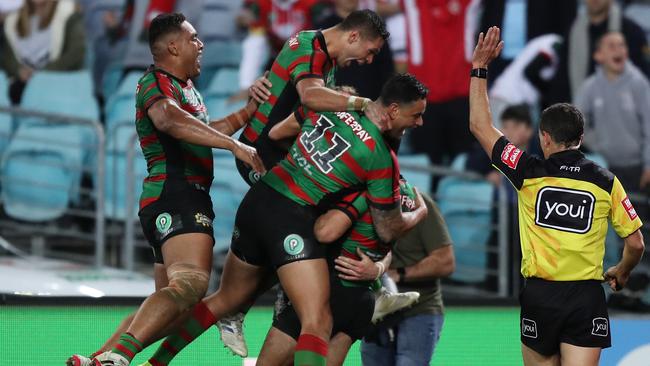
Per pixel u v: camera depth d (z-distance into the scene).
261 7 36.06
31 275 26.98
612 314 27.89
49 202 34.75
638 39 36.38
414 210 20.36
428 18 36.09
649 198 34.16
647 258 34.28
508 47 37.16
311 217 19.06
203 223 19.53
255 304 23.62
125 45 36.78
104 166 31.53
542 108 36.84
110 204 35.03
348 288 19.38
